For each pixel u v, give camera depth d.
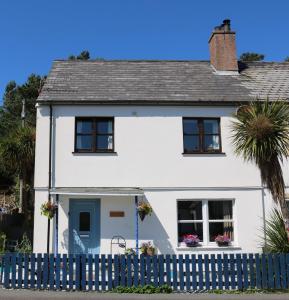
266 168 12.96
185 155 17.23
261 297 11.24
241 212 17.00
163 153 17.20
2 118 48.81
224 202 17.31
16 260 12.13
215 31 20.48
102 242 16.38
